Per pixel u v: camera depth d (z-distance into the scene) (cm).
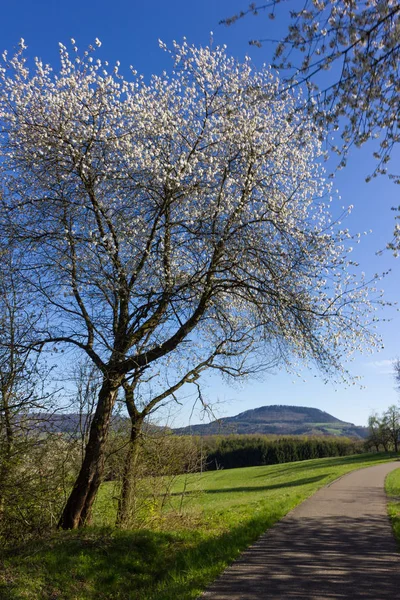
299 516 1175
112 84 1029
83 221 1022
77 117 1007
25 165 1018
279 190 1159
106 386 980
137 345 1041
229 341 1205
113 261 986
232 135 1071
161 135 1077
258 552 776
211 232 1034
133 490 1068
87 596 629
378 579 608
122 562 741
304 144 666
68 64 1045
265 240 1071
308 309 1005
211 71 1104
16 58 1011
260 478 4212
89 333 1024
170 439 1185
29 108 1012
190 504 1239
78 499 922
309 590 560
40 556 707
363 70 452
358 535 921
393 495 1627
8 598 562
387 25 416
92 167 1023
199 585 591
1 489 825
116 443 1080
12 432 862
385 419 7044
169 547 851
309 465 5094
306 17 432
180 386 1171
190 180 1059
